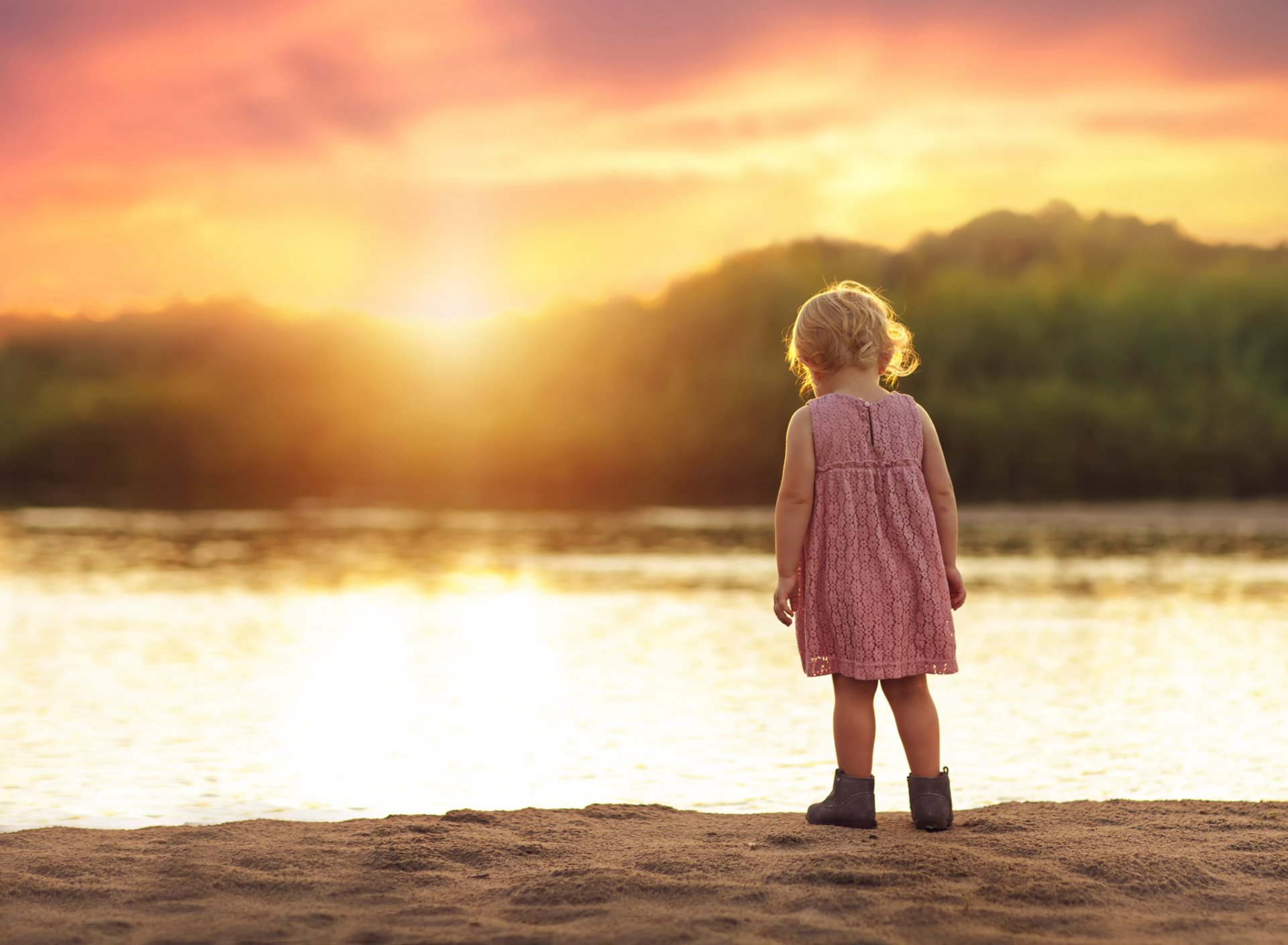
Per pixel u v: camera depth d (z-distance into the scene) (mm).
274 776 4742
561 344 54656
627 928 2127
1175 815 3055
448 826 2939
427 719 6137
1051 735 5484
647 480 49469
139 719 6152
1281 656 8117
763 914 2197
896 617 3018
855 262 55062
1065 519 29469
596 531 25438
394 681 7477
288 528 27125
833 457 3080
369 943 2086
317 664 8258
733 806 4160
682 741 5453
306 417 56344
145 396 58000
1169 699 6469
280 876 2463
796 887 2357
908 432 3119
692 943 2059
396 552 19750
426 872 2512
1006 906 2252
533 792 4414
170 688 7254
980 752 5086
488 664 8180
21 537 23859
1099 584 13523
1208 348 46719
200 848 2689
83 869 2512
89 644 9375
